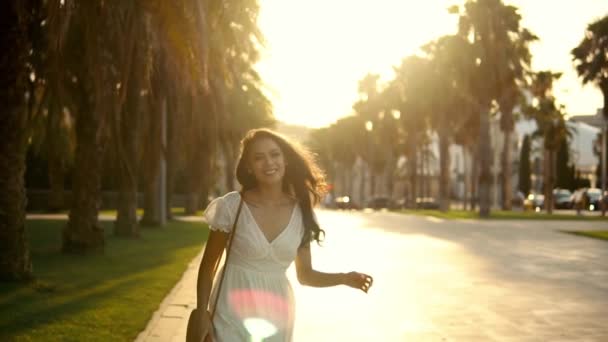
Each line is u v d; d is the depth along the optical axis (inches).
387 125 3179.1
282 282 167.9
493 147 4023.1
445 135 2416.3
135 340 316.8
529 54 1980.8
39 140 902.4
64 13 447.5
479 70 1908.2
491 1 1894.7
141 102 897.5
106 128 673.6
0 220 472.4
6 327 338.3
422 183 3299.7
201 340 160.6
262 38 514.9
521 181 4042.8
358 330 365.1
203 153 1307.8
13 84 469.7
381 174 3937.0
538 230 1286.9
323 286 175.6
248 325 161.6
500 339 341.4
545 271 629.3
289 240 166.4
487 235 1141.7
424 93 2385.6
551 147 2481.5
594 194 2797.7
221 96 1028.5
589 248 881.5
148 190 1253.1
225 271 166.2
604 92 1381.6
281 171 168.2
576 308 432.1
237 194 168.6
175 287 493.4
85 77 621.6
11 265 474.3
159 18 483.8
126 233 956.6
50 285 474.3
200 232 1119.6
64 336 320.2
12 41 470.6
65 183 2062.0
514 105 2456.9
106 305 406.9
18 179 477.7
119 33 514.0
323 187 178.5
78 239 697.0
